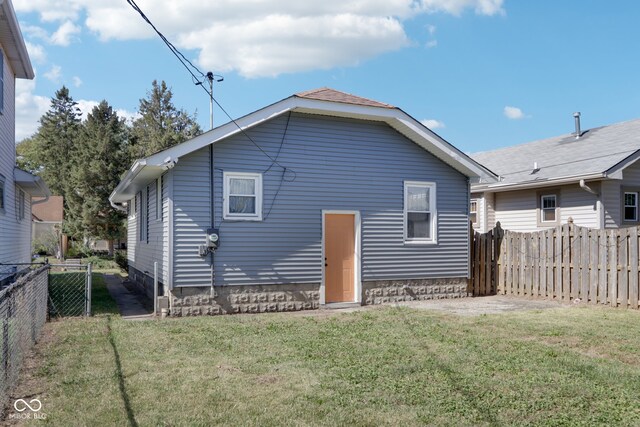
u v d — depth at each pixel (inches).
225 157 438.0
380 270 500.1
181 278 420.2
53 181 1748.3
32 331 295.7
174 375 235.8
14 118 611.2
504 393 211.3
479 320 378.9
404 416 187.3
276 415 187.9
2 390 192.5
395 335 325.1
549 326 353.4
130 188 602.5
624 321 372.5
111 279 797.2
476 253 557.0
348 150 487.5
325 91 500.1
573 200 650.2
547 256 503.8
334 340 311.3
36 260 1117.1
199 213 428.1
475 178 551.5
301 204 465.7
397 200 510.0
